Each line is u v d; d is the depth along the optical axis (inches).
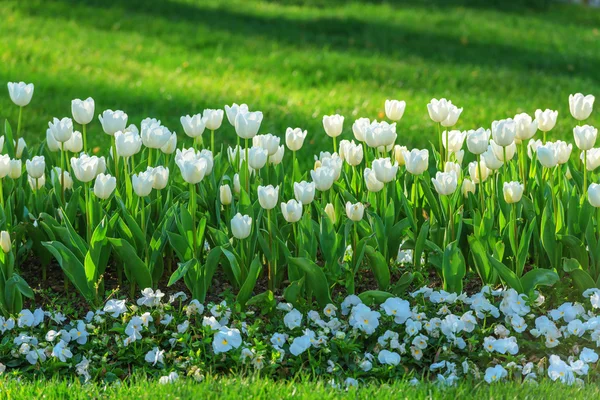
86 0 984.9
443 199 284.5
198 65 737.0
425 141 516.7
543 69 818.8
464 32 966.4
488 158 282.5
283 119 553.6
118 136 265.9
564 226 286.7
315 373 246.2
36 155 313.1
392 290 274.1
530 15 1155.9
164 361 249.8
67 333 254.7
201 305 261.1
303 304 267.6
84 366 243.6
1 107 530.6
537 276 265.9
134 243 272.8
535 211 297.4
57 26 853.2
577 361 241.6
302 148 482.9
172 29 890.1
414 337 256.4
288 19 1006.4
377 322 256.8
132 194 285.0
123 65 712.4
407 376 243.1
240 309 264.8
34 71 659.4
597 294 261.9
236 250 275.0
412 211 300.2
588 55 886.4
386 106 305.9
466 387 227.5
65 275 281.3
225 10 1033.5
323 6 1119.0
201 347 253.0
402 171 315.0
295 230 277.7
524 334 264.4
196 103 588.7
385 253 284.2
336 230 285.7
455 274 269.3
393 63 781.9
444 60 830.5
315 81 703.1
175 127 521.3
